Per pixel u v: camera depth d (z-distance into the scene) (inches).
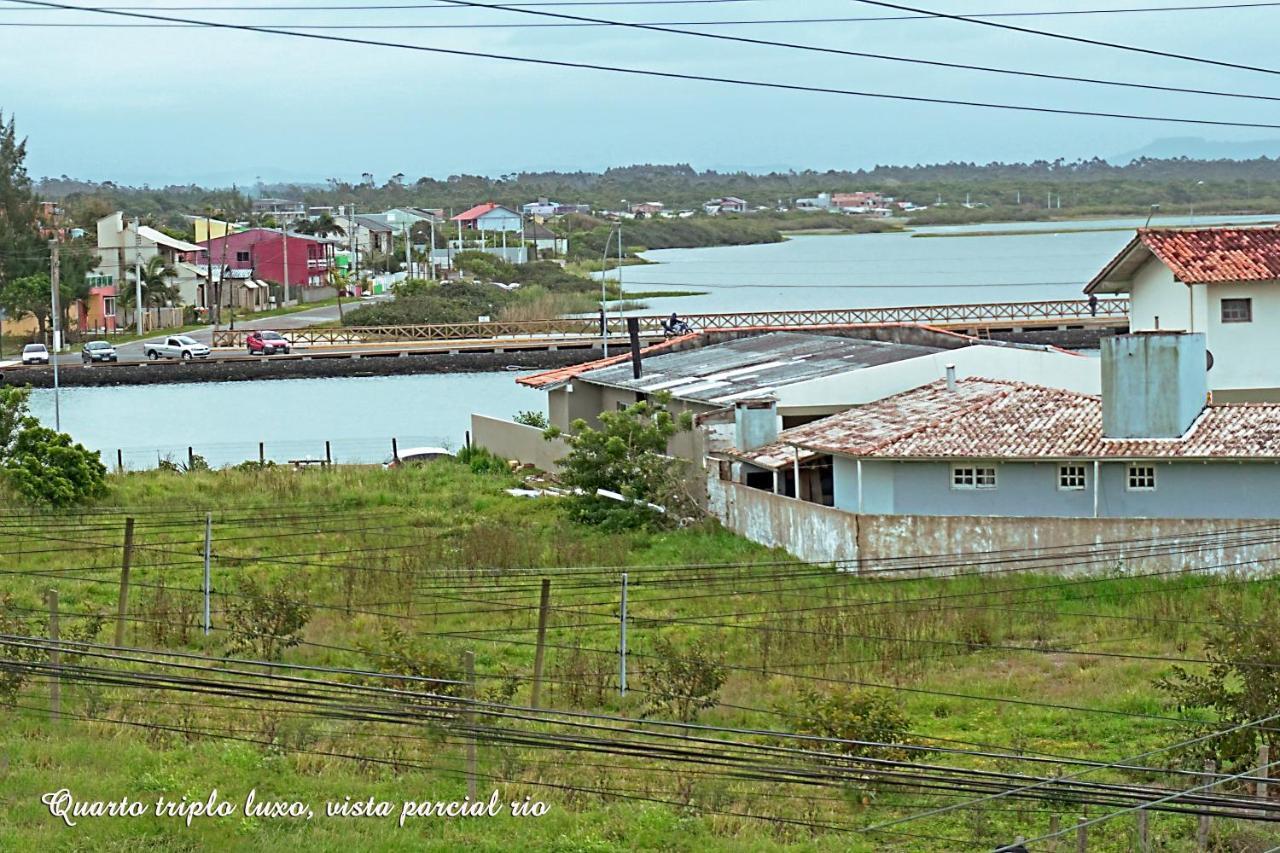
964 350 2028.8
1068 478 1648.6
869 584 1529.3
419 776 970.7
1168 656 1274.6
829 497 1891.0
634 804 930.7
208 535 1325.0
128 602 1396.4
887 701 1059.9
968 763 995.9
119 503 2006.6
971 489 1667.1
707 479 1913.1
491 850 859.4
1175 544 1529.3
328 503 2017.7
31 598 1412.4
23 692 1100.5
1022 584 1504.7
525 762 995.9
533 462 2370.8
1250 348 2090.3
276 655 1235.9
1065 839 880.9
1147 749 1039.0
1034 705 1143.6
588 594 1492.4
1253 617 1321.4
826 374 2096.5
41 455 1998.0
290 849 848.3
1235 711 999.0
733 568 1595.7
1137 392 1627.7
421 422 3307.1
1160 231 2162.9
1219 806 836.0
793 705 1121.4
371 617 1386.6
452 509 2007.9
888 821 907.4
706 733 1066.1
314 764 985.5
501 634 1334.9
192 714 1066.1
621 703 1144.8
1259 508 1606.8
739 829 900.6
